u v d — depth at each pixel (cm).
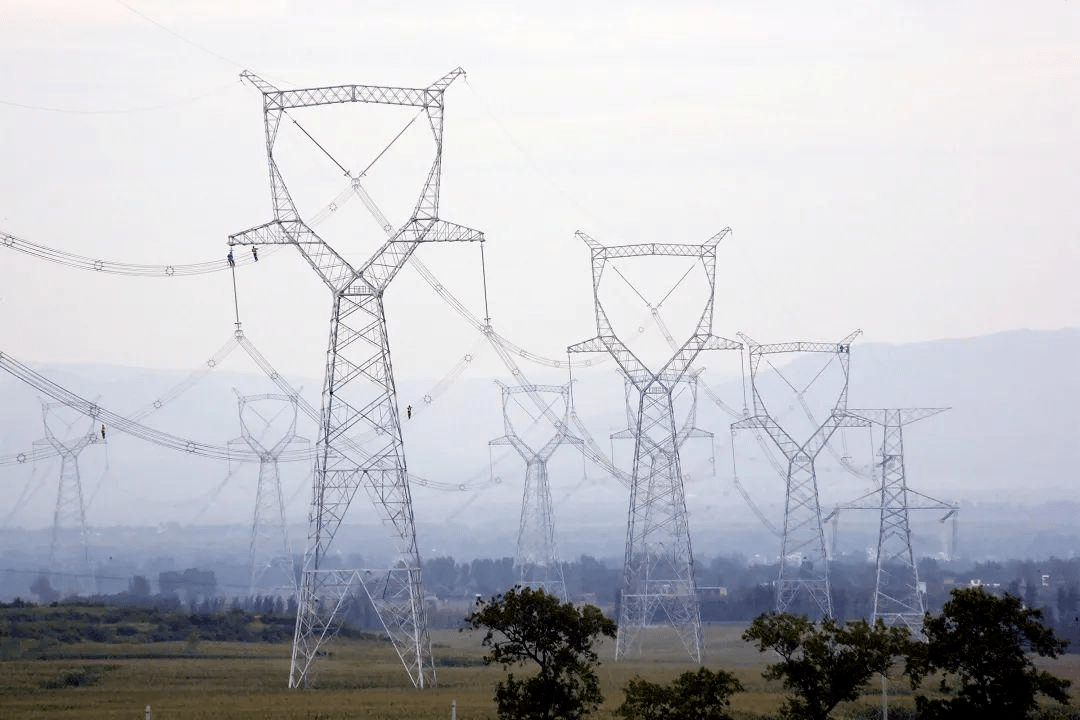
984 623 19775
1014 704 19675
